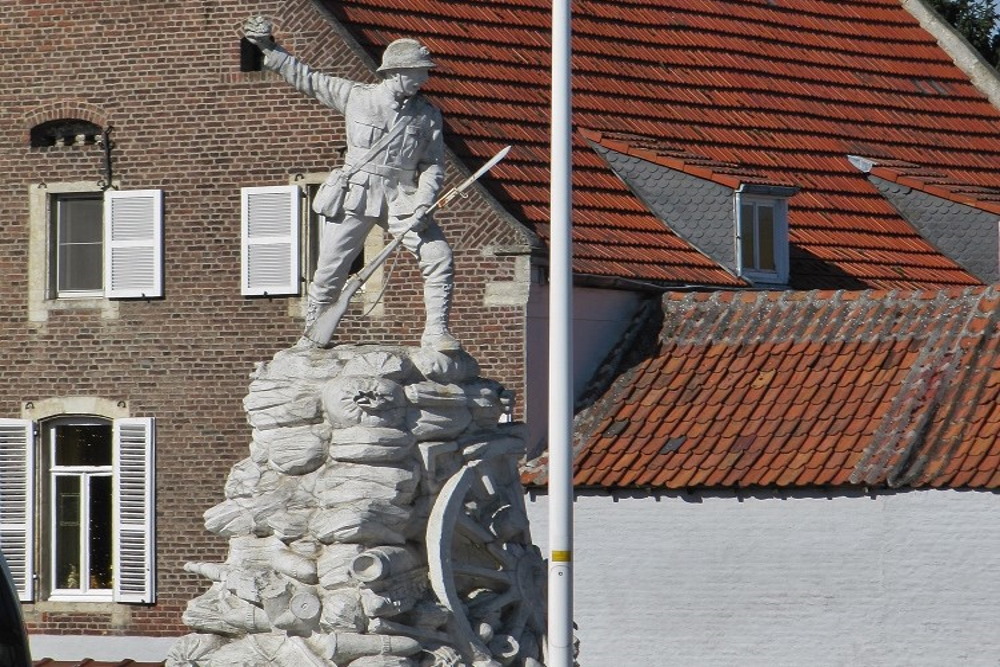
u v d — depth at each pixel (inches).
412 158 3351.4
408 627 3181.6
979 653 4101.9
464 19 5044.3
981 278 5393.7
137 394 4864.7
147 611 4805.6
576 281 4591.5
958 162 5689.0
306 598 3171.8
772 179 5216.5
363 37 4805.6
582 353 4662.9
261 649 3206.2
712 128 5265.8
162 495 4830.2
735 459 4323.3
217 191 4852.4
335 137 4778.5
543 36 5172.2
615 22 5344.5
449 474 3270.2
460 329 4613.7
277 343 4803.2
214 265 4842.5
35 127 4972.9
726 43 5526.6
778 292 4690.0
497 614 3294.8
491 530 3316.9
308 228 4815.5
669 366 4626.0
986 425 4212.6
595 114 5073.8
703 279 4864.7
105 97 4928.6
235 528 3257.9
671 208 4977.9
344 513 3169.3
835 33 5816.9
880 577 4180.6
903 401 4330.7
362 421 3198.8
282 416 3253.0
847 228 5295.3
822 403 4399.6
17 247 4963.1
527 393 4566.9
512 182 4734.3
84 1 4945.9
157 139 4891.7
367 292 4690.0
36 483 4891.7
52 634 4847.4
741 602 4291.3
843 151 5477.4
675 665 4333.2
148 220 4881.9
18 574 4864.7
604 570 4394.7
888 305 4569.4
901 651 4160.9
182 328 4852.4
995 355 4355.3
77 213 4985.2
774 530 4271.7
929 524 4146.2
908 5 6082.7
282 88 4815.5
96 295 4936.0
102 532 4886.8
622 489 4367.6
